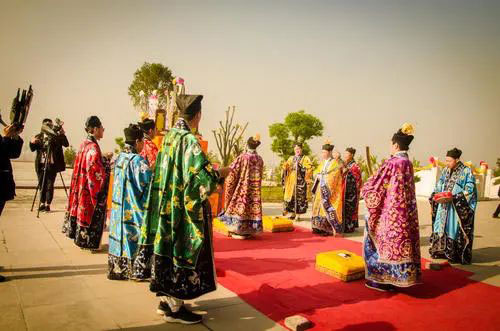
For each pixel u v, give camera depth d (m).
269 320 3.45
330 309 3.77
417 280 4.25
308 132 25.03
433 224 6.36
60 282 4.18
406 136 4.42
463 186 6.01
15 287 3.96
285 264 5.38
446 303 4.10
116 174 4.37
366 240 4.53
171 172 3.23
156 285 3.14
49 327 3.08
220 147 13.03
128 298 3.82
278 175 21.23
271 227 7.90
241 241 6.89
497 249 7.20
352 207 8.52
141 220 4.23
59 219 7.87
